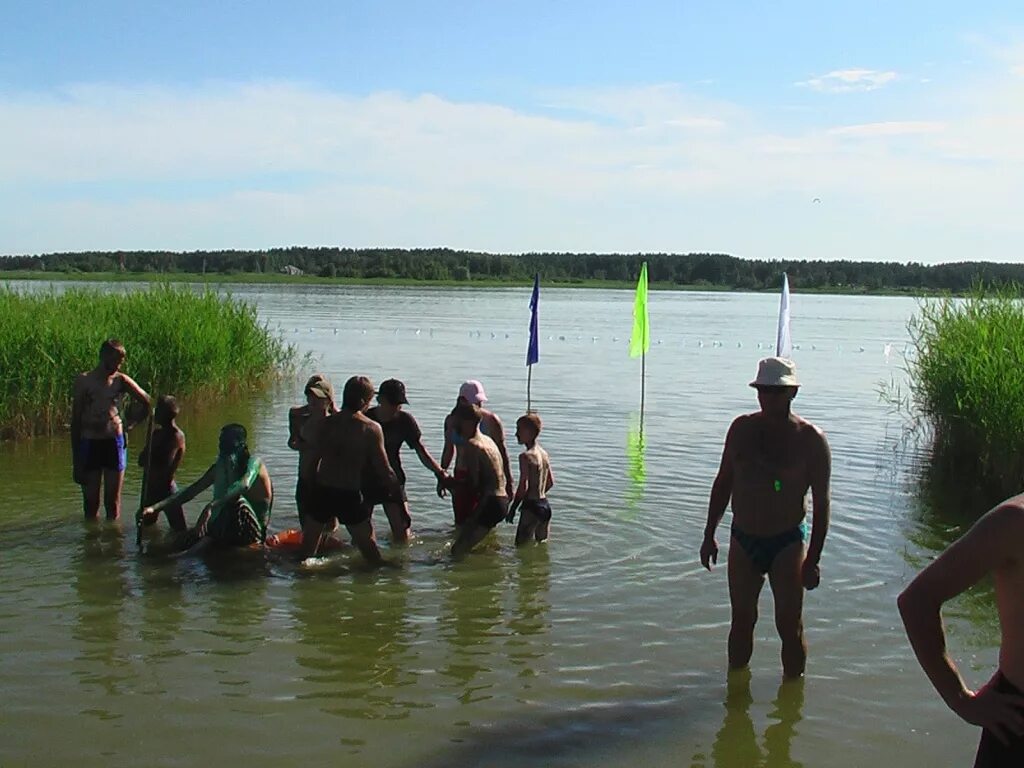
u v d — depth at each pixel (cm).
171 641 732
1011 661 366
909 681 680
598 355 3494
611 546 1001
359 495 927
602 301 10206
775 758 569
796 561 672
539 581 887
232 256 14212
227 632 753
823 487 662
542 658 710
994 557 357
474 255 15675
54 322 1744
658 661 708
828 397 2372
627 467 1414
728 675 685
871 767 562
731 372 2939
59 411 1672
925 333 1764
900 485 1334
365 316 5681
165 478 1090
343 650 720
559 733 594
